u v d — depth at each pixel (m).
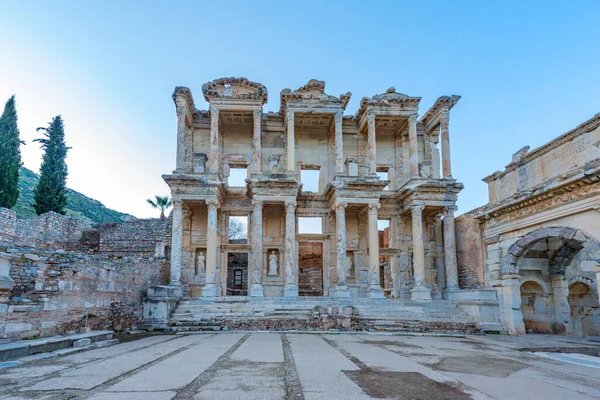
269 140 35.53
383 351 14.27
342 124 36.16
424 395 7.79
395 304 27.33
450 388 8.45
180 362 11.21
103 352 13.41
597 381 9.79
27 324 13.88
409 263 33.88
